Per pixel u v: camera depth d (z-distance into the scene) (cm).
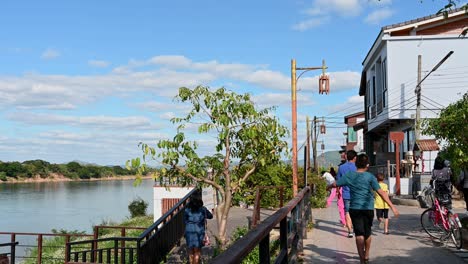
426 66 2391
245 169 1208
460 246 893
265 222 400
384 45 2486
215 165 1102
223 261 248
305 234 1023
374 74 2930
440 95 2375
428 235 1059
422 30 2431
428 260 809
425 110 2367
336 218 1438
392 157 2608
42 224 3250
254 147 1116
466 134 905
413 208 1700
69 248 967
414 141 2141
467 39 2369
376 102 2738
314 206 1817
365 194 737
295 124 1552
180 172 1075
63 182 10156
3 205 4816
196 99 1073
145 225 2225
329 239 1027
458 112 912
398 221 1303
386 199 735
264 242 392
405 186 2059
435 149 1942
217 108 1070
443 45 2386
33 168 9881
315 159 4247
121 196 5931
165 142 1037
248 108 1086
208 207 1733
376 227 1193
